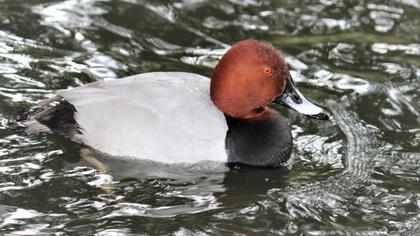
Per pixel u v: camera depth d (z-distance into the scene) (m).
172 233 9.41
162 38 14.12
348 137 11.78
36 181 10.31
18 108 11.59
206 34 14.34
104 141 10.70
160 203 10.09
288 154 11.02
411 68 13.57
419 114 12.38
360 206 10.16
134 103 10.68
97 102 10.81
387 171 10.97
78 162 10.77
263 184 10.62
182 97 10.73
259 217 9.86
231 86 10.66
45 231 9.32
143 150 10.57
